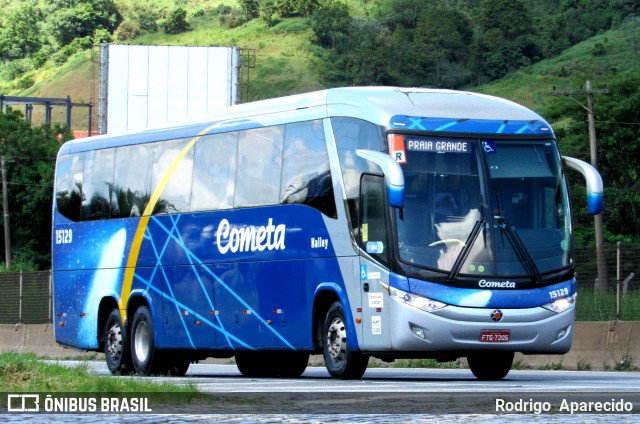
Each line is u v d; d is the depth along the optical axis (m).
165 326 46.91
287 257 40.47
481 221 36.44
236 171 43.56
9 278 78.31
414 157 36.44
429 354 37.50
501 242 36.44
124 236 49.50
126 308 49.19
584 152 147.12
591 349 48.28
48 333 75.06
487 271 36.06
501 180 37.00
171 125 47.91
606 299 51.00
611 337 47.88
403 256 35.81
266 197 41.75
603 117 146.75
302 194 39.88
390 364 55.44
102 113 145.75
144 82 145.25
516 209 36.94
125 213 49.59
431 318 35.53
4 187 150.12
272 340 41.28
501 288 36.06
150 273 47.78
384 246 36.19
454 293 35.72
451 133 37.00
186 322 45.69
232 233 43.34
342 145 38.28
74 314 52.62
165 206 47.22
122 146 50.47
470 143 37.09
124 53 145.25
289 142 40.88
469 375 43.97
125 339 49.06
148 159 48.69
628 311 50.00
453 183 36.59
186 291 45.78
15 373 30.17
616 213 139.50
